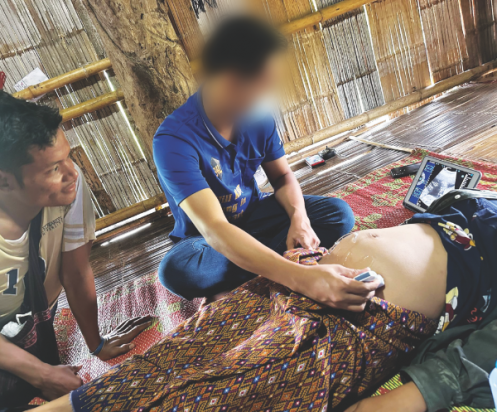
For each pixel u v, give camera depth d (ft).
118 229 9.46
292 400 2.73
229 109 3.46
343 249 3.51
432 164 5.48
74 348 5.34
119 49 7.47
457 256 3.11
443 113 9.26
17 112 2.97
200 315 3.53
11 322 3.92
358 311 2.89
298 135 10.21
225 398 2.65
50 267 4.15
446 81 10.59
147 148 9.07
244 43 2.90
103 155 9.19
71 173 3.51
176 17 8.20
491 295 2.99
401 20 9.88
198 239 4.90
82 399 2.81
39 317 4.01
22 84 8.34
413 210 5.62
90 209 4.31
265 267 3.30
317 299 2.99
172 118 4.13
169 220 9.10
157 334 5.07
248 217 5.16
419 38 10.17
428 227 3.40
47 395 3.87
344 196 6.98
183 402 2.65
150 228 9.04
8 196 3.37
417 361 3.08
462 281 3.05
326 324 2.90
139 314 5.72
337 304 2.90
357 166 8.15
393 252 3.23
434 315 3.14
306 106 10.01
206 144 4.11
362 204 6.47
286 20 9.19
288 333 2.87
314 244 4.22
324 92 10.02
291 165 9.63
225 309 3.51
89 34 8.37
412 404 2.73
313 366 2.75
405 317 2.92
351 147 9.28
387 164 7.70
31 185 3.25
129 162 9.38
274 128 4.81
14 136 2.93
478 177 4.82
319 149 9.91
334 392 2.94
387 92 10.48
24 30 8.04
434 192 5.33
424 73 10.57
